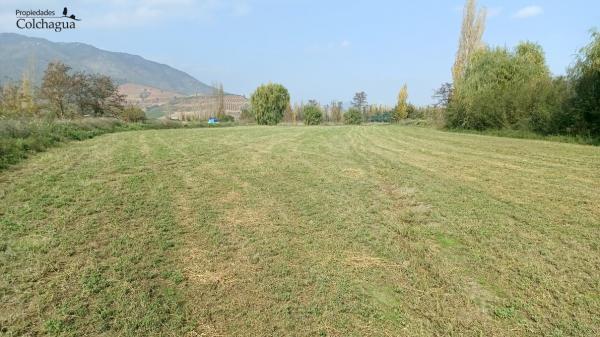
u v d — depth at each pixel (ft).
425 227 18.81
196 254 15.25
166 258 14.76
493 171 34.73
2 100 89.35
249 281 13.24
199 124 129.70
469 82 98.78
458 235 17.69
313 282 13.28
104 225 17.69
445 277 13.58
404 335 10.53
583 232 17.97
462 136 81.15
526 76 88.38
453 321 11.13
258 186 26.94
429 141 67.26
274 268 14.16
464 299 12.24
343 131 94.58
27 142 37.65
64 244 15.26
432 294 12.59
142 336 10.21
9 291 11.77
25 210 18.86
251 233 17.69
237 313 11.43
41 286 12.13
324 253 15.61
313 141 62.64
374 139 70.08
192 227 18.21
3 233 15.93
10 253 14.07
